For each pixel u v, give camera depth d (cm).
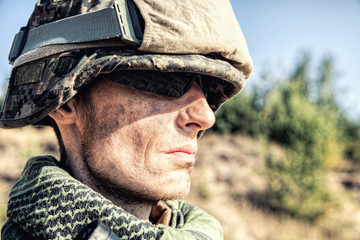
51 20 75
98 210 60
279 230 521
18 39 82
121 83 66
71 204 60
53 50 69
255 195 577
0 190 452
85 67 64
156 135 67
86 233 57
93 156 68
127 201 70
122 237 59
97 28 65
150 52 64
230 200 558
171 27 62
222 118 802
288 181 577
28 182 66
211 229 85
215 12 68
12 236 66
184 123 69
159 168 67
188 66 64
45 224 59
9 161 528
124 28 62
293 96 833
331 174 752
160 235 63
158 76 67
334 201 609
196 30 64
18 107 72
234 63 75
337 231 543
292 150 650
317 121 705
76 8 71
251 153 705
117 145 67
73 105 72
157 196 67
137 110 67
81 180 71
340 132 860
